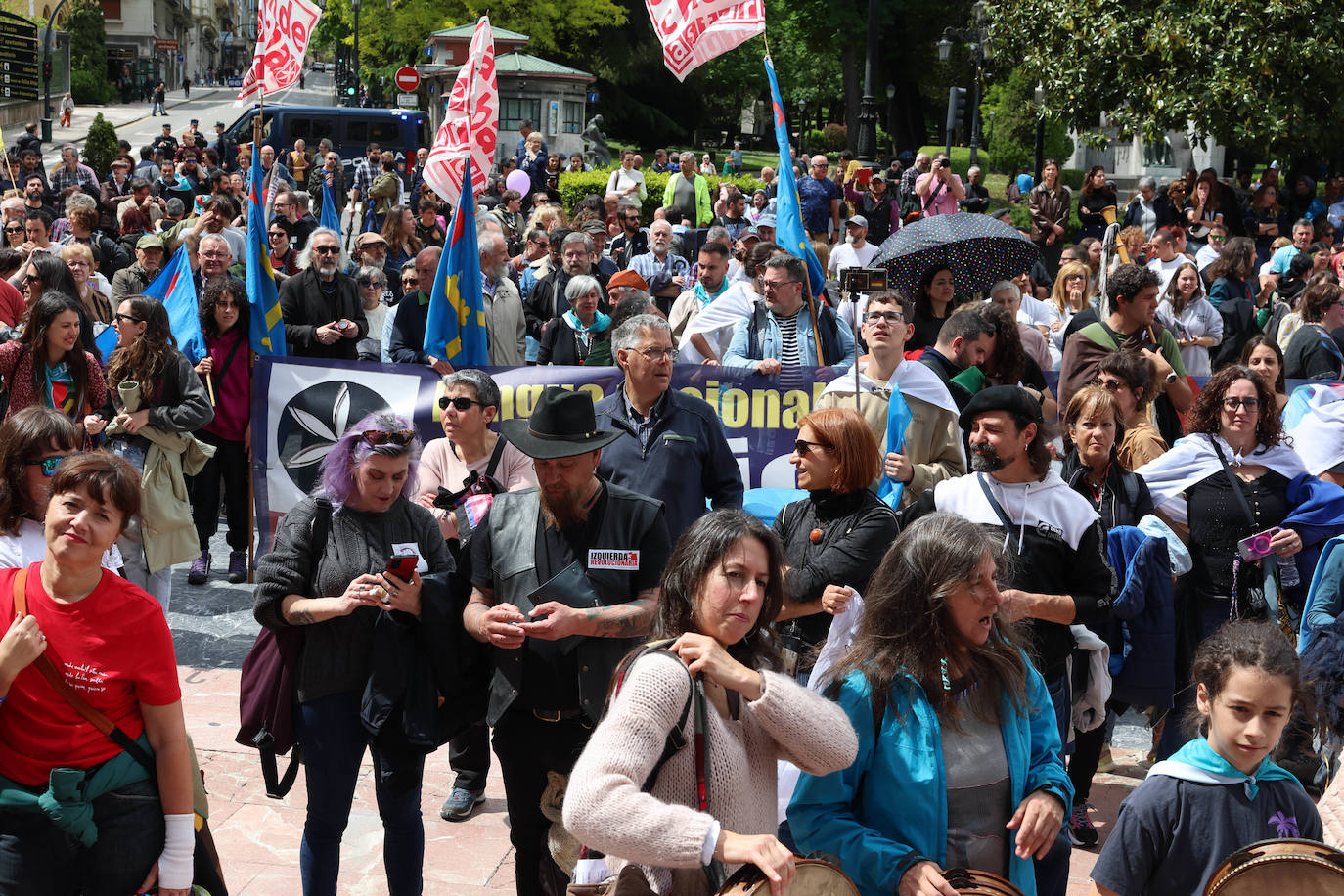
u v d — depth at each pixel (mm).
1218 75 19094
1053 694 4203
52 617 3164
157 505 6207
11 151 26266
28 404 6043
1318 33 18594
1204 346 9078
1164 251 11516
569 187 25625
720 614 2760
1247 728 3000
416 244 12195
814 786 3008
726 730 2709
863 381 5691
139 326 6242
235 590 7715
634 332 4980
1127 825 3102
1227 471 5223
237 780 5281
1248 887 2707
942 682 2971
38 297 6547
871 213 17500
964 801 2980
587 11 41188
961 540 2965
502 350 8828
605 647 3779
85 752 3186
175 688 3297
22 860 3146
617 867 2898
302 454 7273
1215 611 5184
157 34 83250
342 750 3873
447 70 31797
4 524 3742
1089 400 4980
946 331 6051
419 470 5176
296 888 4477
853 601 3916
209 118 55125
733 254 11789
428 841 4898
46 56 43156
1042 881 3324
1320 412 6219
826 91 52719
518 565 3830
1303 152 20500
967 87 40562
